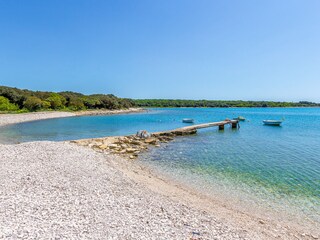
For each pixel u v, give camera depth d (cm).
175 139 3075
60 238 644
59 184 1098
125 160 1909
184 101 19325
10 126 4588
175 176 1527
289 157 2072
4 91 7450
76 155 1748
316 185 1382
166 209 930
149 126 4766
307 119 7069
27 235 644
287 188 1334
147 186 1234
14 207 821
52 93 9450
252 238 776
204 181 1438
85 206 878
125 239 673
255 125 5050
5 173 1221
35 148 1873
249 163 1861
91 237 666
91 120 6203
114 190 1088
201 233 759
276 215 1023
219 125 4150
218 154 2186
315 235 873
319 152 2284
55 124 5053
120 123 5403
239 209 1066
